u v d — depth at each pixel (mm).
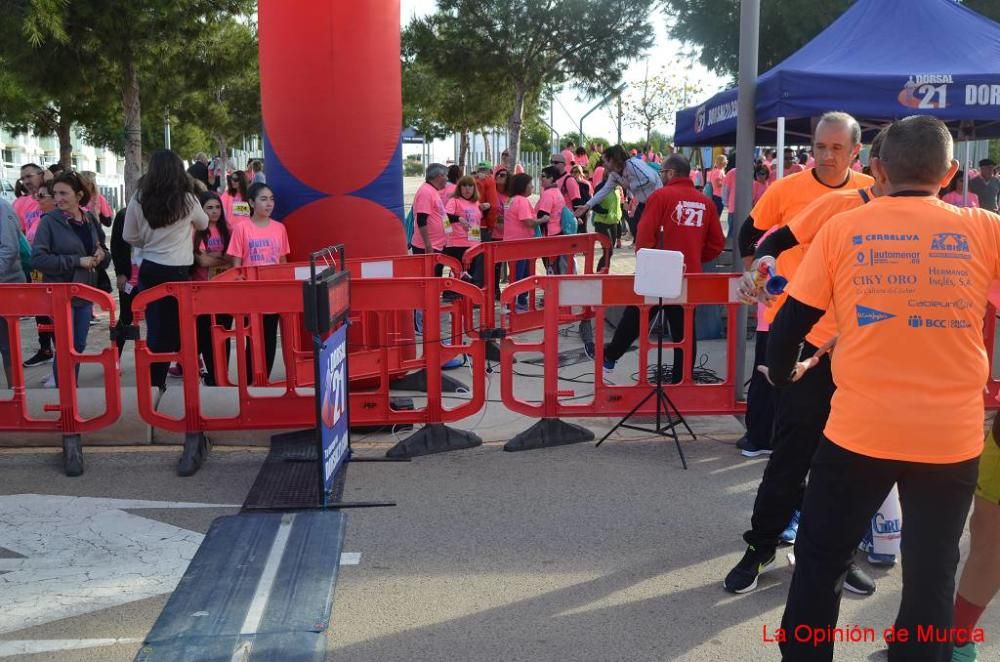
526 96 25250
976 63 6512
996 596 3885
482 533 4574
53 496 5148
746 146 6352
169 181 6234
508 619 3717
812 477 2826
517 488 5195
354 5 6676
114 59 15664
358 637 3574
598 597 3904
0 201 6898
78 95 17484
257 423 5734
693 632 3613
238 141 44250
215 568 4156
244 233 6848
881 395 2637
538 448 5887
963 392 2627
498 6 21844
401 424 6070
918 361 2611
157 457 5785
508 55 22406
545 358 5902
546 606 3824
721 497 5059
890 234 2658
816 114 6266
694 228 6914
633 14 22109
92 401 5891
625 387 6016
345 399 5402
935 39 6766
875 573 4133
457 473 5449
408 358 7188
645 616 3742
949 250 2631
